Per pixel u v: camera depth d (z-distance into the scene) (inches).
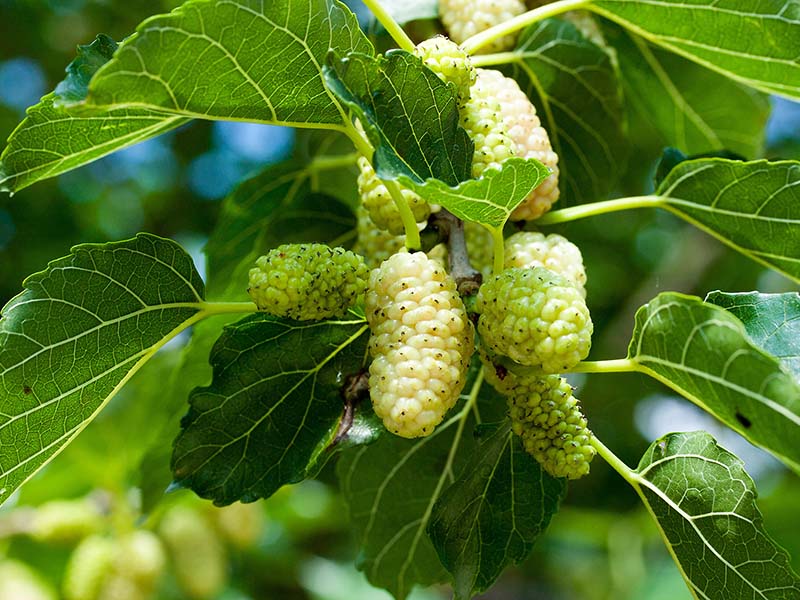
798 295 8.8
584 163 11.0
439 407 7.9
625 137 10.9
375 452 10.5
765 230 9.0
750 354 7.2
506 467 9.1
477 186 7.7
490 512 9.2
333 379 9.1
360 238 9.6
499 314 8.0
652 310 7.8
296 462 9.1
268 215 11.4
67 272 8.5
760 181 8.8
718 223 9.2
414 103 8.2
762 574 8.4
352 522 10.8
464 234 8.8
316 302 8.3
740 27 9.3
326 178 11.9
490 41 9.4
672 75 12.0
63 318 8.5
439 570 11.1
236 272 11.6
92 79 7.6
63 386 8.7
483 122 8.6
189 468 9.0
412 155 8.3
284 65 8.1
